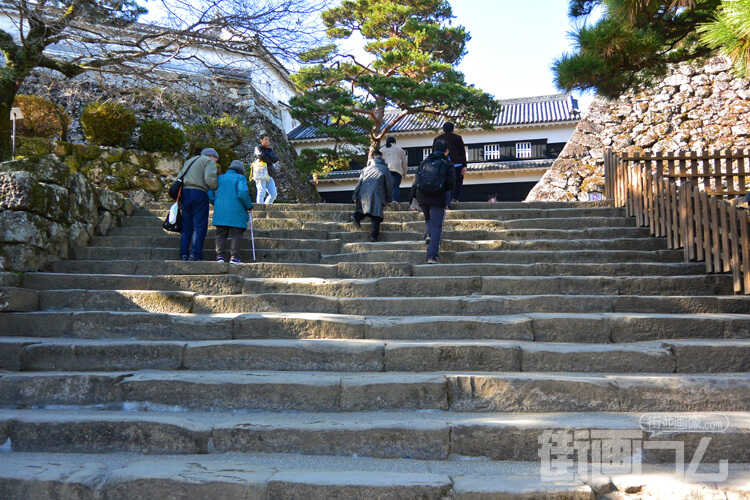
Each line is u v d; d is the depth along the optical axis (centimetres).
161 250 663
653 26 693
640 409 380
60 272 598
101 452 342
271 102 2258
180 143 1470
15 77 816
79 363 437
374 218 723
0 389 392
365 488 285
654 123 1370
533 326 474
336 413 378
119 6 924
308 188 2306
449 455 334
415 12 2170
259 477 295
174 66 1606
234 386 386
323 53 1741
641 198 752
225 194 643
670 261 653
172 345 441
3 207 553
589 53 696
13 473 302
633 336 473
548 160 2348
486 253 663
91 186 697
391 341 458
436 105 1848
